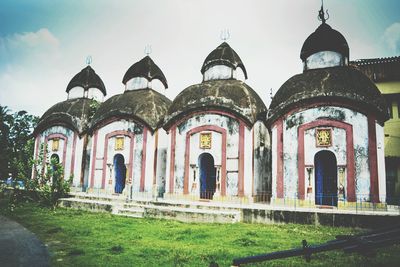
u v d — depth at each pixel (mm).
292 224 9969
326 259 6129
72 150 18438
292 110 12289
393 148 15375
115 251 6758
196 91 14648
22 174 15492
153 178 15164
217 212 10609
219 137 13617
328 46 13586
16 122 23766
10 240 7887
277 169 12219
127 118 16344
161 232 8773
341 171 11258
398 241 3188
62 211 13078
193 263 5820
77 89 21172
